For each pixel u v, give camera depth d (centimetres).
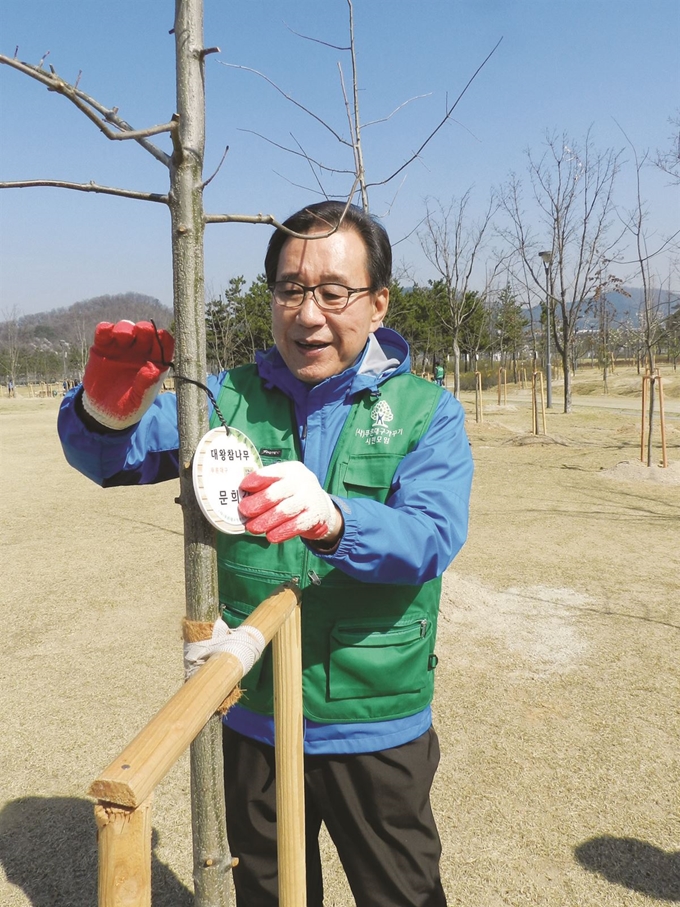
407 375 163
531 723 344
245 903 165
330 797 154
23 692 381
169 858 261
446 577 513
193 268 109
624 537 671
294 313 149
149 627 466
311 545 125
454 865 253
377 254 153
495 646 429
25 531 727
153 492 938
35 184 98
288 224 150
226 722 161
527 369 3672
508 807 284
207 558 113
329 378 153
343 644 146
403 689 151
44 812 287
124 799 73
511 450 1262
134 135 99
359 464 151
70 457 146
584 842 263
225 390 167
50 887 249
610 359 3841
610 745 325
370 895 157
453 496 144
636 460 1069
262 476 112
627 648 424
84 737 338
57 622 477
